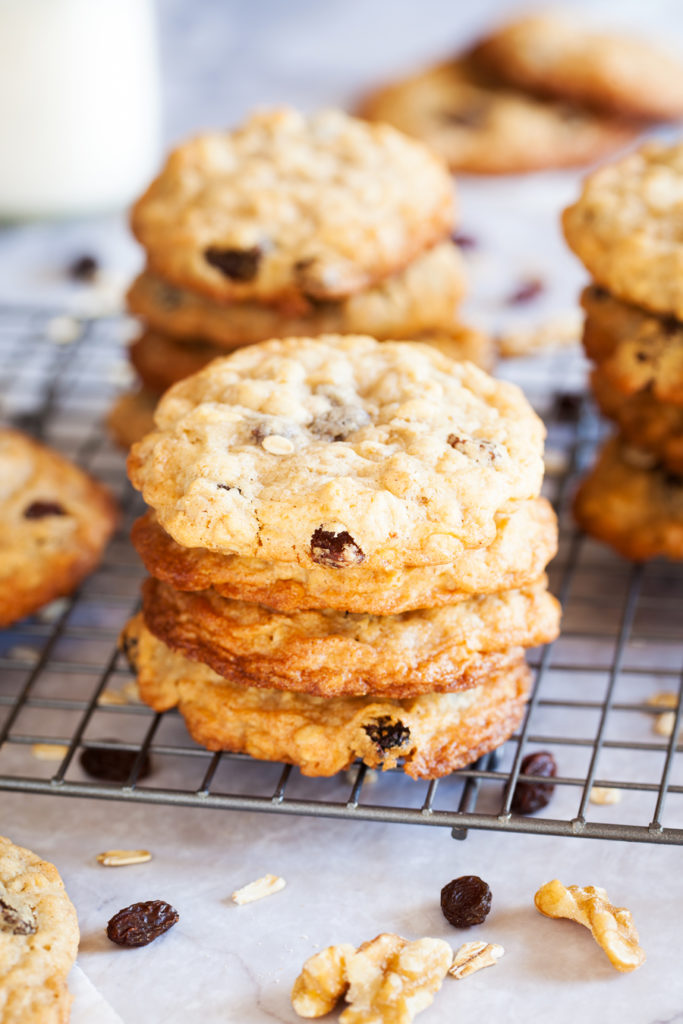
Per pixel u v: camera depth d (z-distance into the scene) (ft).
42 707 1.82
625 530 1.94
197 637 1.73
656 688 1.86
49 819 1.76
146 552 1.73
